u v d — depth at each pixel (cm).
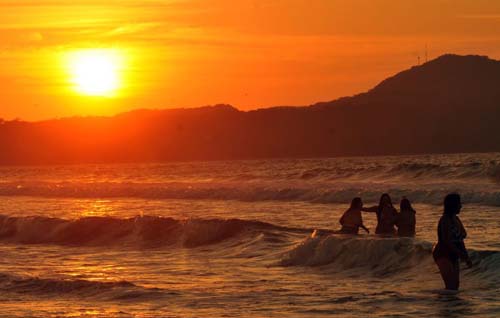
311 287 5262
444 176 19012
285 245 7231
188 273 6072
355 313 4369
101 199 17525
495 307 4347
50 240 8688
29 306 4838
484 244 6988
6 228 9219
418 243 5778
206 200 16012
